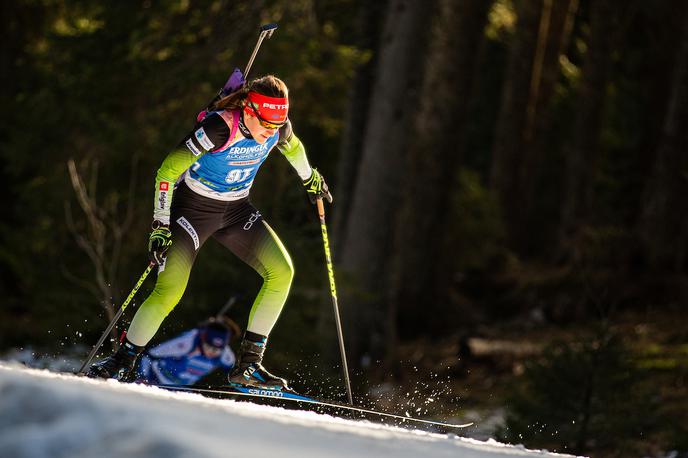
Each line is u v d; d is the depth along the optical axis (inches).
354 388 1659.7
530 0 3282.5
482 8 2393.0
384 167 1879.9
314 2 1801.2
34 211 1726.1
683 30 2399.1
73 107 1683.1
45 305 1547.7
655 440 1179.3
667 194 2440.9
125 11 1669.5
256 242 630.5
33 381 263.9
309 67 1827.0
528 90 3383.4
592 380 1129.4
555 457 471.8
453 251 2623.0
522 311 2549.2
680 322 2164.1
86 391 272.7
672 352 1857.8
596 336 1173.1
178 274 607.2
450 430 1219.2
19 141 1720.0
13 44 2022.6
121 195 1636.3
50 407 240.1
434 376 1908.2
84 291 1530.5
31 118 1715.1
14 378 263.9
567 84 3981.3
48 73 1777.8
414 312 2431.1
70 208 1642.5
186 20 1713.8
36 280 1626.5
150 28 1689.2
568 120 3922.2
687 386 1583.4
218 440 233.6
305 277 1553.9
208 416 292.4
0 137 1908.2
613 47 2942.9
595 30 2938.0
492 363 1942.7
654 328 2146.9
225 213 618.8
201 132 573.9
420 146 2425.0
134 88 1688.0
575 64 4025.6
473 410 1520.7
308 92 1930.4
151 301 611.8
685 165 2422.5
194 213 607.8
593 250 2551.7
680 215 2431.1
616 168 3093.0
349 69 1870.1
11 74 1975.9
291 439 280.5
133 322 614.2
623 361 1147.9
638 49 3051.2
